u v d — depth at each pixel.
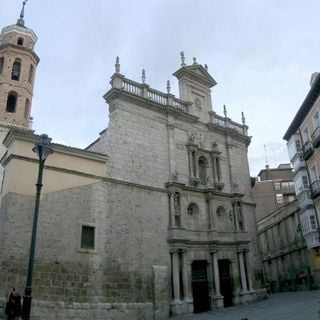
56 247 21.98
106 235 24.45
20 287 20.05
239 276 32.50
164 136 31.11
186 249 28.66
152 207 27.80
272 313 21.89
